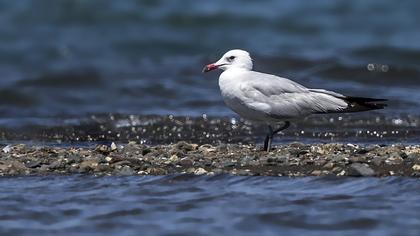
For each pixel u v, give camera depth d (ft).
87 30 119.55
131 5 128.36
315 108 46.62
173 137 60.70
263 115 46.62
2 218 36.22
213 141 58.13
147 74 87.45
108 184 40.88
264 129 62.03
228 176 41.50
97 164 44.19
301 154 45.93
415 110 68.08
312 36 118.21
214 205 37.32
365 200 37.37
